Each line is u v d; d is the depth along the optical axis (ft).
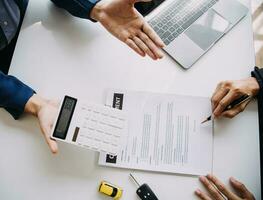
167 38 3.05
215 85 2.92
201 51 3.00
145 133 2.73
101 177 2.65
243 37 3.09
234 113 2.76
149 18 3.15
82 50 3.06
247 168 2.66
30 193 2.62
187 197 2.59
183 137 2.72
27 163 2.70
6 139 2.77
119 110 2.67
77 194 2.61
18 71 2.99
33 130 2.81
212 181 2.59
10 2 3.23
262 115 2.85
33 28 3.14
